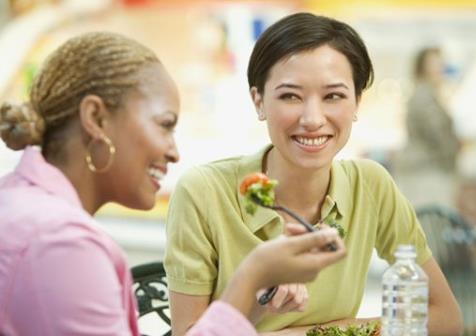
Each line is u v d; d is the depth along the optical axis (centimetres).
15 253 163
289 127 229
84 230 166
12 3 762
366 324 234
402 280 201
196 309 238
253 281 173
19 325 163
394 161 682
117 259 174
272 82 230
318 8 720
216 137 732
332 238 173
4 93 756
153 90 174
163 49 742
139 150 174
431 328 256
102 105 172
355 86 236
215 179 243
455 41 705
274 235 239
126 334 166
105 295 164
